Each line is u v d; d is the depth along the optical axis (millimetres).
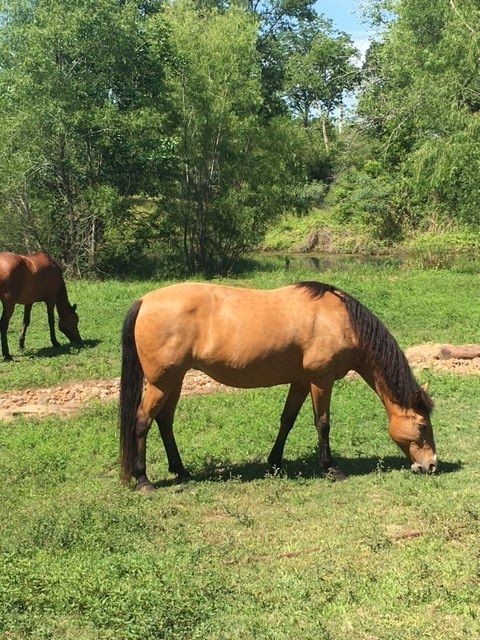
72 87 25500
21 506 7090
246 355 7504
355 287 22625
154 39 27312
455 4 24891
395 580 5094
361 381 11867
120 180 28016
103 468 8273
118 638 4523
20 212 27359
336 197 47219
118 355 14594
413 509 6648
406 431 7656
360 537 6012
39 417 10367
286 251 44781
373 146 44438
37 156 26047
